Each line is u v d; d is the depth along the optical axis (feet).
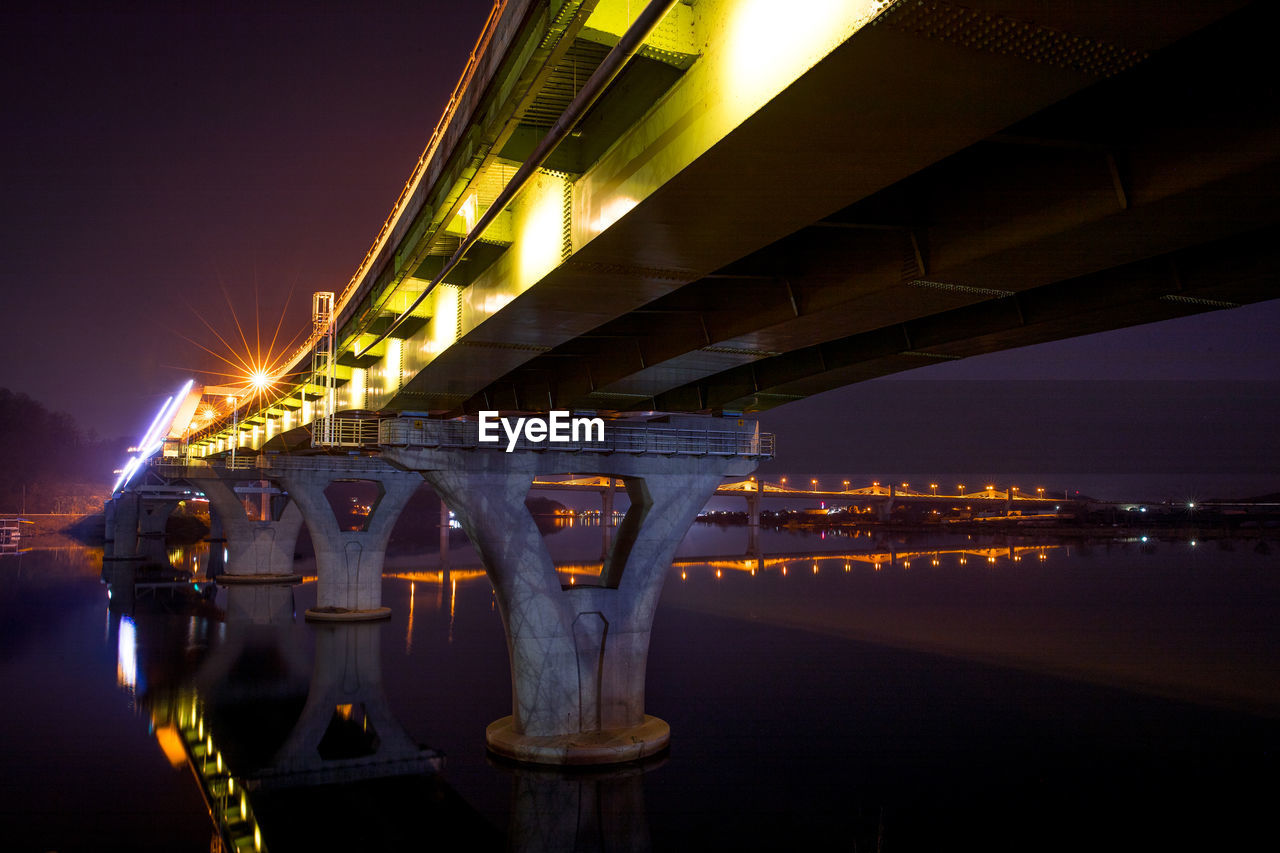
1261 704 130.52
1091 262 47.32
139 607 224.53
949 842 76.74
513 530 92.89
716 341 71.46
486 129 53.67
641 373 87.04
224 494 279.90
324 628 188.55
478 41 53.42
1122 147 38.40
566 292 62.03
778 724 115.24
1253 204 37.81
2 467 655.35
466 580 307.58
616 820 81.05
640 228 47.50
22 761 99.40
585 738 92.73
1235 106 34.04
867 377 86.02
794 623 220.02
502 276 67.67
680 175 39.73
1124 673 155.43
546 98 51.03
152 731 111.45
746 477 102.27
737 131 34.91
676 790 88.38
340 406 149.69
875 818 82.43
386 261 89.40
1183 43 34.04
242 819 82.07
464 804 84.48
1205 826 80.12
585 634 95.04
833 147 36.27
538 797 85.81
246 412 240.53
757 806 84.69
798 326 64.64
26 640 175.42
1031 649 181.06
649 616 97.81
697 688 138.72
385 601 239.50
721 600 273.95
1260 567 415.03
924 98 31.73
